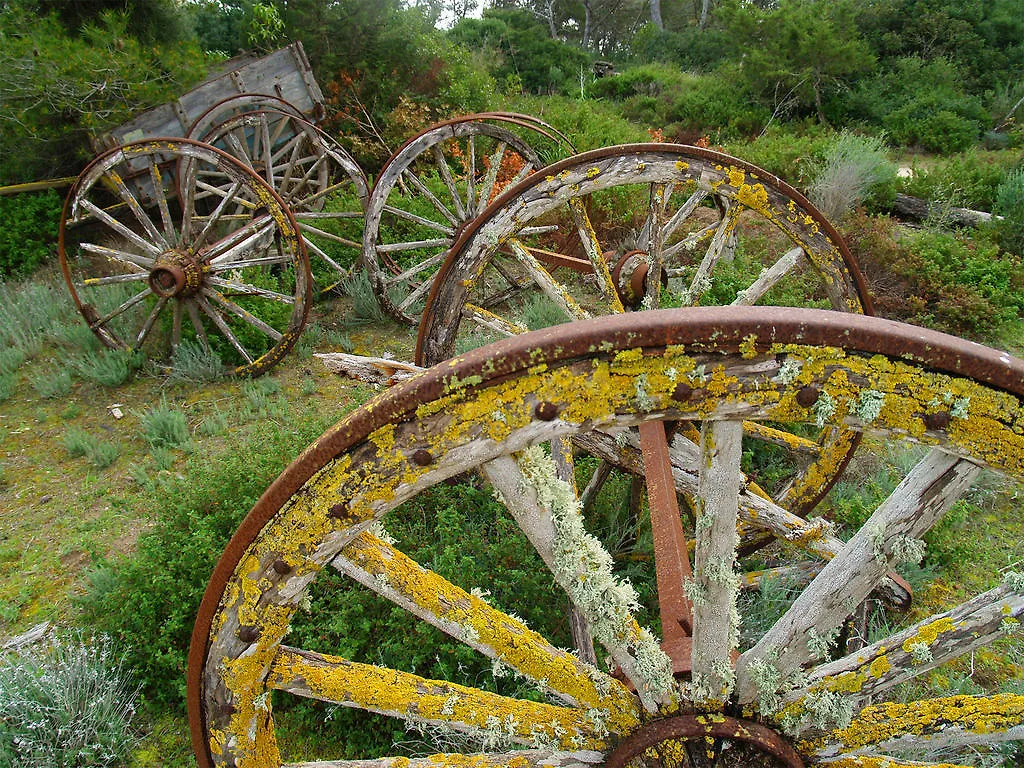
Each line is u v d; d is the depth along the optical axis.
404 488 1.29
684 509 3.44
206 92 6.52
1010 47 16.66
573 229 6.93
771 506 2.88
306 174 6.81
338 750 2.56
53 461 4.26
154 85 6.74
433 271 6.45
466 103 10.02
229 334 5.10
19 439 4.46
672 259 6.25
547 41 19.86
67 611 3.18
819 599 1.45
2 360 5.16
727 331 1.14
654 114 14.49
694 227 7.21
